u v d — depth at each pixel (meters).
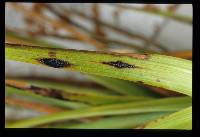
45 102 0.15
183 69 0.11
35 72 0.18
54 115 0.15
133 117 0.15
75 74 0.17
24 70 0.18
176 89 0.11
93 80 0.16
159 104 0.14
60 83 0.17
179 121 0.12
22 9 0.18
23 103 0.17
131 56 0.11
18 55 0.11
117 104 0.14
